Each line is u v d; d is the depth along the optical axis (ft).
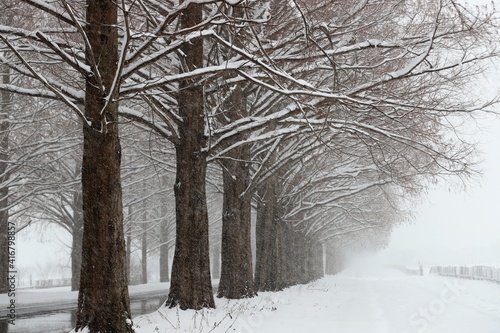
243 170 58.13
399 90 46.14
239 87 53.47
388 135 44.32
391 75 35.37
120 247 29.35
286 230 104.12
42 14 41.57
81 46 37.73
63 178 83.76
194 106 44.37
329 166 88.43
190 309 41.81
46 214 96.22
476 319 45.03
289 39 37.86
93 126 29.07
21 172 72.59
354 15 40.65
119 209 29.66
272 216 79.00
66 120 67.36
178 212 43.75
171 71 48.29
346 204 111.45
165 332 31.73
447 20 37.96
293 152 58.44
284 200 87.30
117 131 30.04
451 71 45.50
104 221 28.76
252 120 43.32
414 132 48.16
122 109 41.78
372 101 41.73
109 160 29.19
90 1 29.71
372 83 36.17
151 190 113.50
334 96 32.96
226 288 55.57
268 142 57.11
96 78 27.58
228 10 39.96
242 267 57.00
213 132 44.14
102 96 29.04
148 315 40.14
